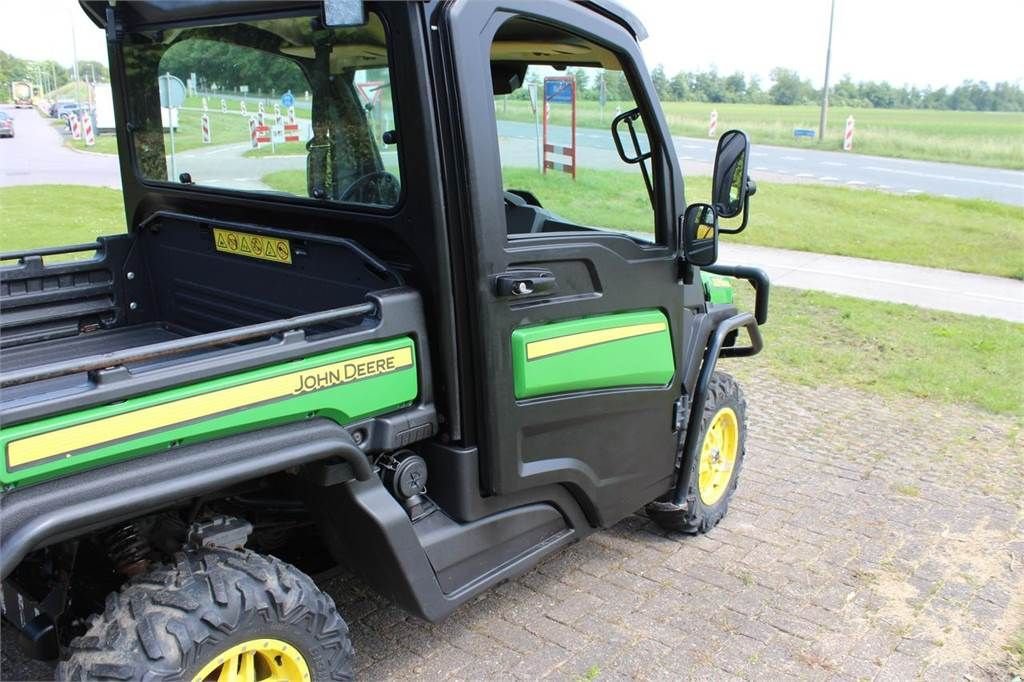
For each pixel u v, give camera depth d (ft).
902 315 27.89
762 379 21.36
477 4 8.08
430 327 8.70
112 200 49.11
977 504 14.75
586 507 10.71
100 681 6.61
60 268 11.22
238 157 10.23
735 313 13.06
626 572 12.32
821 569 12.53
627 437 10.94
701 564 12.59
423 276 8.61
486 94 8.27
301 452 7.36
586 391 9.98
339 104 8.87
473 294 8.52
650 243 10.78
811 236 42.45
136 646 6.72
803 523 13.93
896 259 37.86
